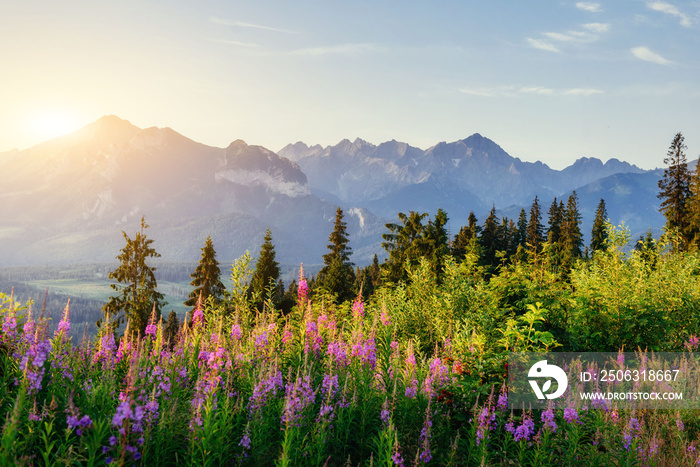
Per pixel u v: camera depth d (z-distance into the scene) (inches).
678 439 296.4
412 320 555.8
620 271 432.1
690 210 1642.5
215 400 254.5
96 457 202.1
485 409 271.9
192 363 354.6
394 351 388.2
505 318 441.7
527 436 264.2
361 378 328.5
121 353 334.0
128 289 1195.3
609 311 406.3
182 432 243.4
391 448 251.1
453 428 307.6
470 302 515.2
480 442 264.8
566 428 280.4
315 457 258.1
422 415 300.5
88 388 258.8
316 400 310.2
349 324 498.6
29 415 214.2
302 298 488.1
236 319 393.4
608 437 271.4
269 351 376.5
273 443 273.6
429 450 262.2
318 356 389.4
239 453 253.9
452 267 642.2
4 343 255.9
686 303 449.7
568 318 423.2
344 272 1632.6
